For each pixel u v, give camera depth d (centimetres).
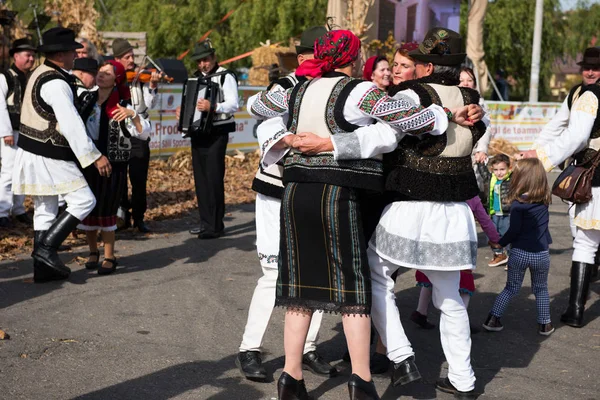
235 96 774
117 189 629
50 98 566
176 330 500
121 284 604
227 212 959
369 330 361
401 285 635
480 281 659
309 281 360
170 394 396
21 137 583
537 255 509
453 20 1611
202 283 617
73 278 615
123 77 648
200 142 783
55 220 595
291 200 360
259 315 418
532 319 555
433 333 514
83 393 392
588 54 523
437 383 411
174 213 929
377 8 1373
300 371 375
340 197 352
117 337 480
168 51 2822
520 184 508
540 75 3034
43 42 578
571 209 563
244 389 406
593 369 454
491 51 2897
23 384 400
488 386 421
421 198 373
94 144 593
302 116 359
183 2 2847
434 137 372
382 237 380
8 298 553
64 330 489
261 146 369
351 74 374
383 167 378
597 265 682
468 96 382
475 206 522
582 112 502
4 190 781
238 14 2633
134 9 2800
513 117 1778
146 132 631
